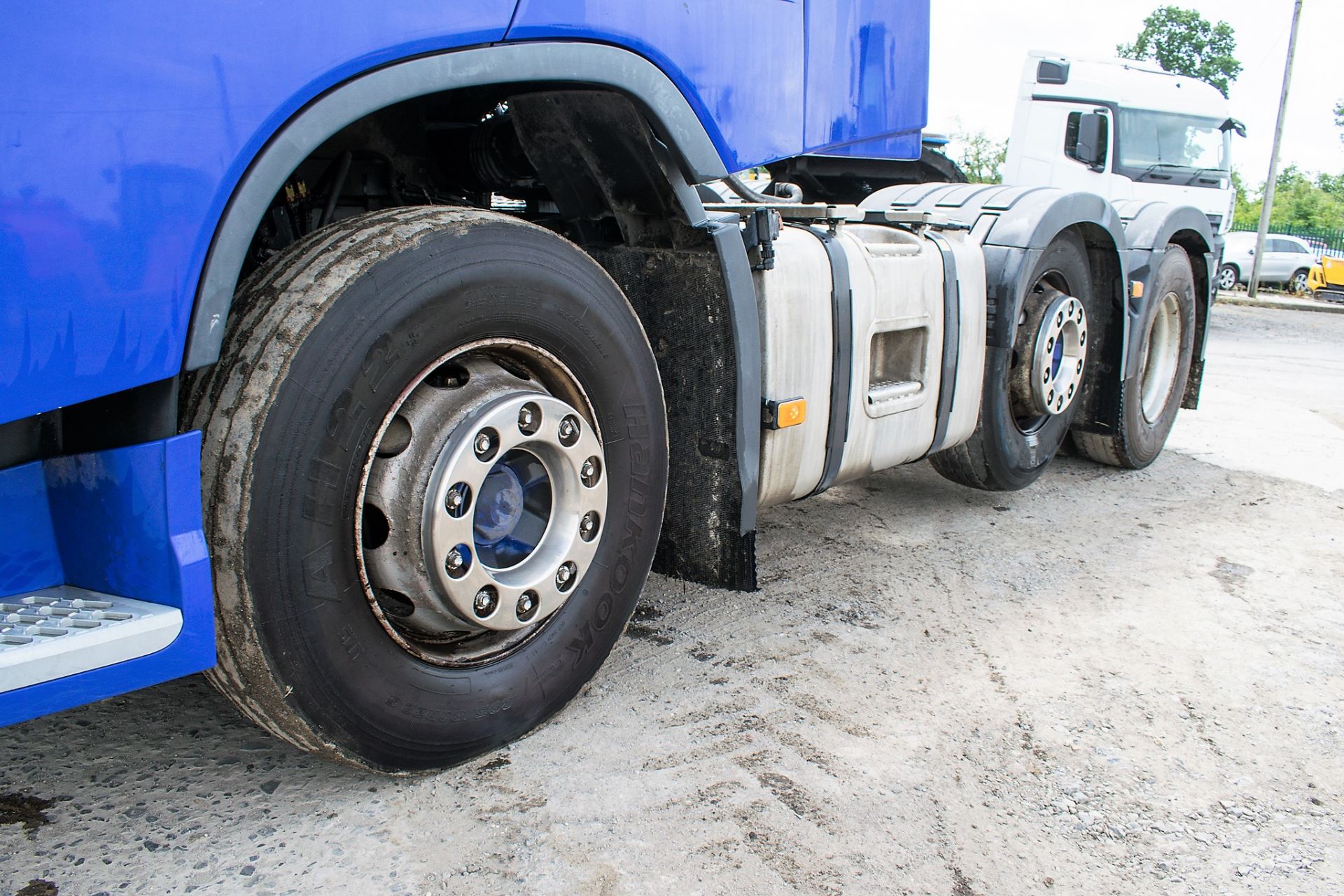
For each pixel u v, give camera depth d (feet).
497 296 6.80
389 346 6.22
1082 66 46.93
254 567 5.82
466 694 7.19
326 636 6.25
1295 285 88.17
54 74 4.71
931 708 8.91
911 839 7.00
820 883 6.47
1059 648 10.32
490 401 6.73
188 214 5.20
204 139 5.20
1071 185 47.42
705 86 8.21
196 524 5.57
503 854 6.59
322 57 5.57
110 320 5.04
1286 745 8.61
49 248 4.81
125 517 5.58
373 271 6.13
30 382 4.84
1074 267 14.96
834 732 8.38
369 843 6.64
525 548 7.38
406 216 6.65
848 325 10.37
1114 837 7.19
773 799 7.36
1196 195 48.83
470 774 7.50
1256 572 12.87
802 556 12.69
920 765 7.95
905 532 13.83
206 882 6.21
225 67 5.21
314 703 6.30
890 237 11.55
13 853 6.40
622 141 8.12
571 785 7.40
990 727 8.61
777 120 9.20
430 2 6.00
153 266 5.13
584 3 6.95
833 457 10.56
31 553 5.77
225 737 7.86
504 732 7.57
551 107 8.17
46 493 5.80
